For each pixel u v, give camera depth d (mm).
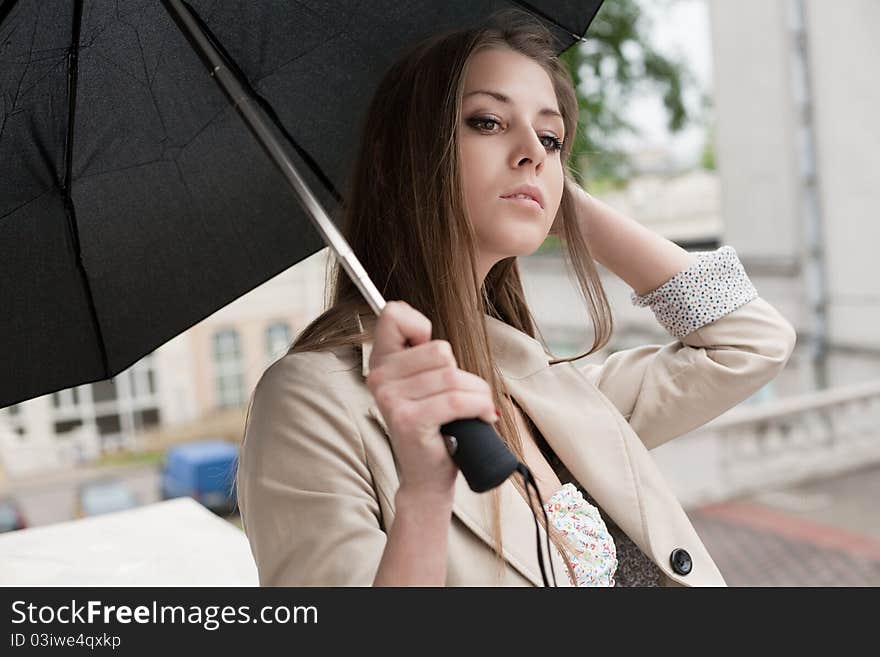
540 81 1415
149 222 1488
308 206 1101
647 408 1782
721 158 12914
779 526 7605
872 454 9086
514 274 1744
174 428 10305
